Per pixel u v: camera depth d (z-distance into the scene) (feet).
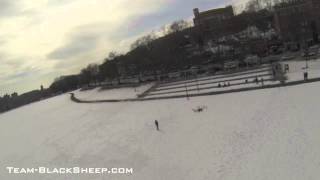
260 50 436.35
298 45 410.11
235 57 441.68
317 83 257.96
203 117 252.21
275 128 200.34
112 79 555.28
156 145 223.10
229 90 299.17
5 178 232.32
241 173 163.73
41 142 305.12
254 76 328.70
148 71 508.53
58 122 372.99
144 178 183.21
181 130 237.66
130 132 263.08
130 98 382.42
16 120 481.05
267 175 156.35
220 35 568.00
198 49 528.63
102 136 272.72
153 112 301.84
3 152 302.25
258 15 584.40
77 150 254.47
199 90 331.57
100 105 397.80
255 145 186.91
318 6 475.72
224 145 197.26
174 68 476.54
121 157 218.59
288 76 296.10
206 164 181.27
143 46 621.72
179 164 188.85
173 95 341.21
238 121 226.58
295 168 156.15
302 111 212.64
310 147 169.58
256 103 250.98
